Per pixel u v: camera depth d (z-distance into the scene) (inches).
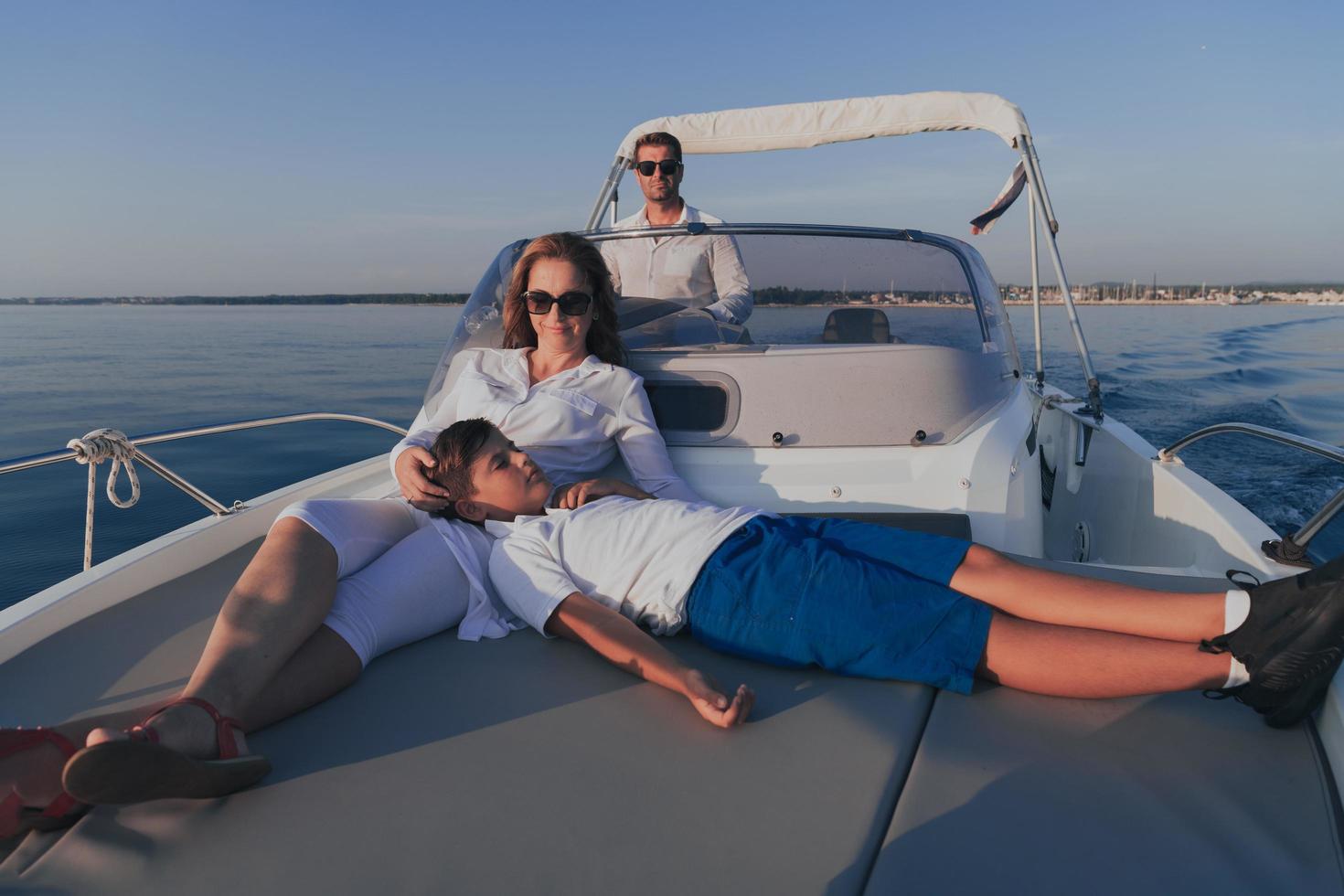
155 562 76.3
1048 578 59.8
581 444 86.7
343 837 44.1
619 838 43.9
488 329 101.3
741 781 48.8
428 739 53.1
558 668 62.2
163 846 43.5
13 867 43.0
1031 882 40.4
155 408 650.8
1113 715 55.5
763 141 159.2
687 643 67.0
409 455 76.8
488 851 43.0
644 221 156.9
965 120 146.9
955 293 100.4
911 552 63.2
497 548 68.8
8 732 43.9
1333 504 65.7
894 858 42.2
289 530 59.7
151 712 53.8
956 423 87.3
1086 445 124.4
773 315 102.6
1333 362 730.2
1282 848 42.7
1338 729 49.6
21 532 262.5
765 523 66.2
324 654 57.5
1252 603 52.9
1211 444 332.2
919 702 57.4
